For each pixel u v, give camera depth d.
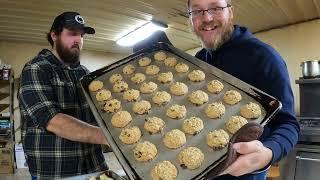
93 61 7.05
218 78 1.21
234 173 0.79
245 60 1.12
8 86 5.80
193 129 1.00
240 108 1.04
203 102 1.13
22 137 1.66
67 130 1.34
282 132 0.92
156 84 1.31
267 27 4.93
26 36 5.56
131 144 1.00
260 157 0.78
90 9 4.01
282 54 4.86
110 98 1.26
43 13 4.18
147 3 3.73
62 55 1.78
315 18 4.42
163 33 1.57
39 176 1.59
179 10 3.96
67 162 1.60
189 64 1.38
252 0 3.57
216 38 1.17
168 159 0.92
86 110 1.71
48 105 1.43
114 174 1.30
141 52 1.54
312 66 3.33
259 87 1.07
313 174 2.93
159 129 1.04
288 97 1.00
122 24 4.79
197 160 0.87
